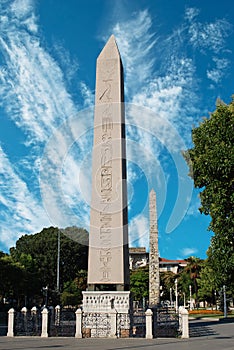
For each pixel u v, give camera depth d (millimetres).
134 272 71438
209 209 20391
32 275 51812
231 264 18906
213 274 20922
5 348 14008
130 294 19297
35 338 18406
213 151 18859
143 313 21609
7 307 49594
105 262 19078
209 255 20859
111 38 21453
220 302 55406
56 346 14633
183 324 18703
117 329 18484
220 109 19562
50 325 20016
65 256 62438
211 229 19953
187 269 74312
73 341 16688
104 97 20250
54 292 55156
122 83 20938
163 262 106375
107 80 20469
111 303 19016
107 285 19812
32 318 20484
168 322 19438
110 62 20719
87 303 19172
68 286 59094
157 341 16625
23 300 55188
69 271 62562
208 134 19766
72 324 20094
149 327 18219
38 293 53656
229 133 18953
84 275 62469
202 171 19453
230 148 18625
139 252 82812
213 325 29594
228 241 18984
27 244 63438
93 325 18734
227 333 21594
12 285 45781
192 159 20750
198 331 22906
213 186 19172
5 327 26516
